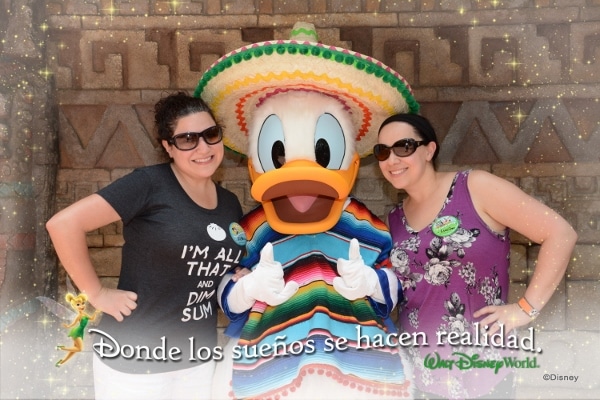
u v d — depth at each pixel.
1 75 2.35
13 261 2.35
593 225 2.51
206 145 1.79
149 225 1.77
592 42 2.50
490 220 1.87
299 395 1.75
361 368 1.78
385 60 2.52
